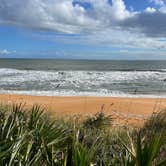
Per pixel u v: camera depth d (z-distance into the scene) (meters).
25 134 2.63
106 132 4.98
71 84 26.91
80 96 18.05
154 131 4.25
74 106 13.27
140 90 22.97
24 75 38.53
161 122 5.45
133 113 11.41
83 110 12.19
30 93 19.70
